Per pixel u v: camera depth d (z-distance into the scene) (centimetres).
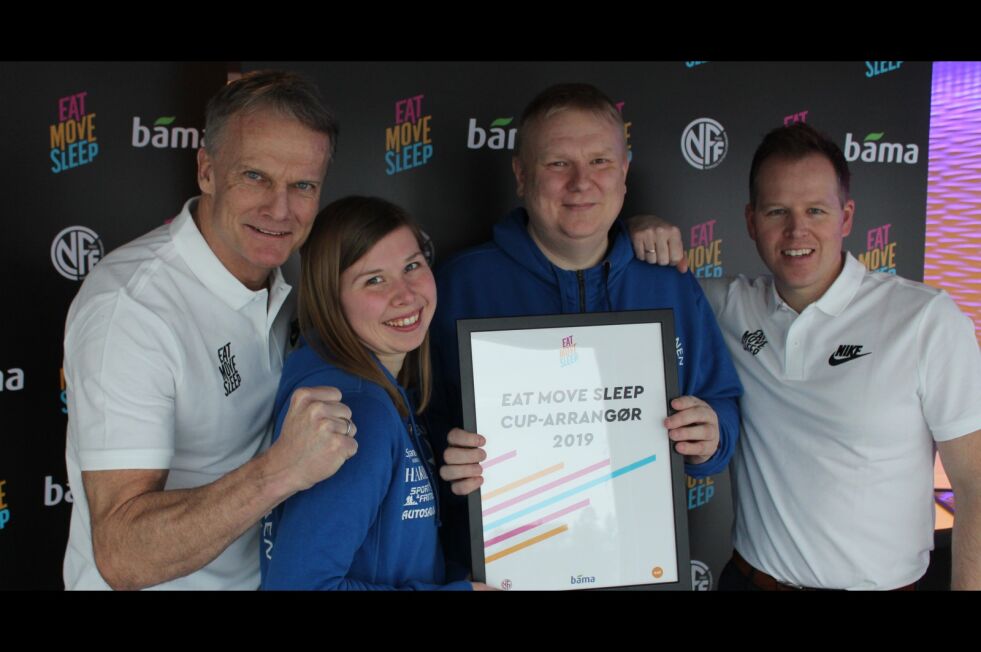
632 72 226
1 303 210
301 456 124
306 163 151
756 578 189
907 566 174
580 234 173
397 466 137
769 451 185
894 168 239
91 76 208
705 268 235
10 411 212
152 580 134
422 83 221
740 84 230
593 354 157
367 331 143
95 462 140
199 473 157
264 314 163
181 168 215
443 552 168
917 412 169
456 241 227
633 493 157
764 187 176
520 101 224
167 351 146
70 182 210
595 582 155
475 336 154
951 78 254
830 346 175
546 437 155
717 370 187
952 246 262
